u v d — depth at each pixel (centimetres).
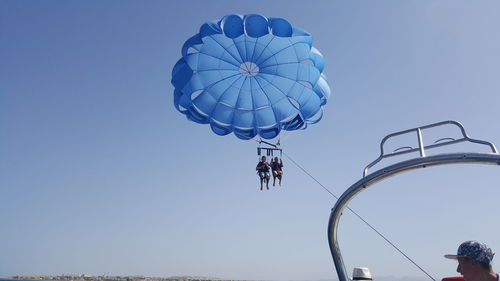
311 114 1314
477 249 327
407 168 433
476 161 401
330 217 489
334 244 489
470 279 328
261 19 1220
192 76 1263
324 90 1342
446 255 356
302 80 1281
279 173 1341
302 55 1284
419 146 448
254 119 1321
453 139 434
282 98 1312
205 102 1287
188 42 1269
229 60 1300
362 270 738
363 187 459
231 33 1219
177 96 1321
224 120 1302
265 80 1309
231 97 1308
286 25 1232
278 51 1291
